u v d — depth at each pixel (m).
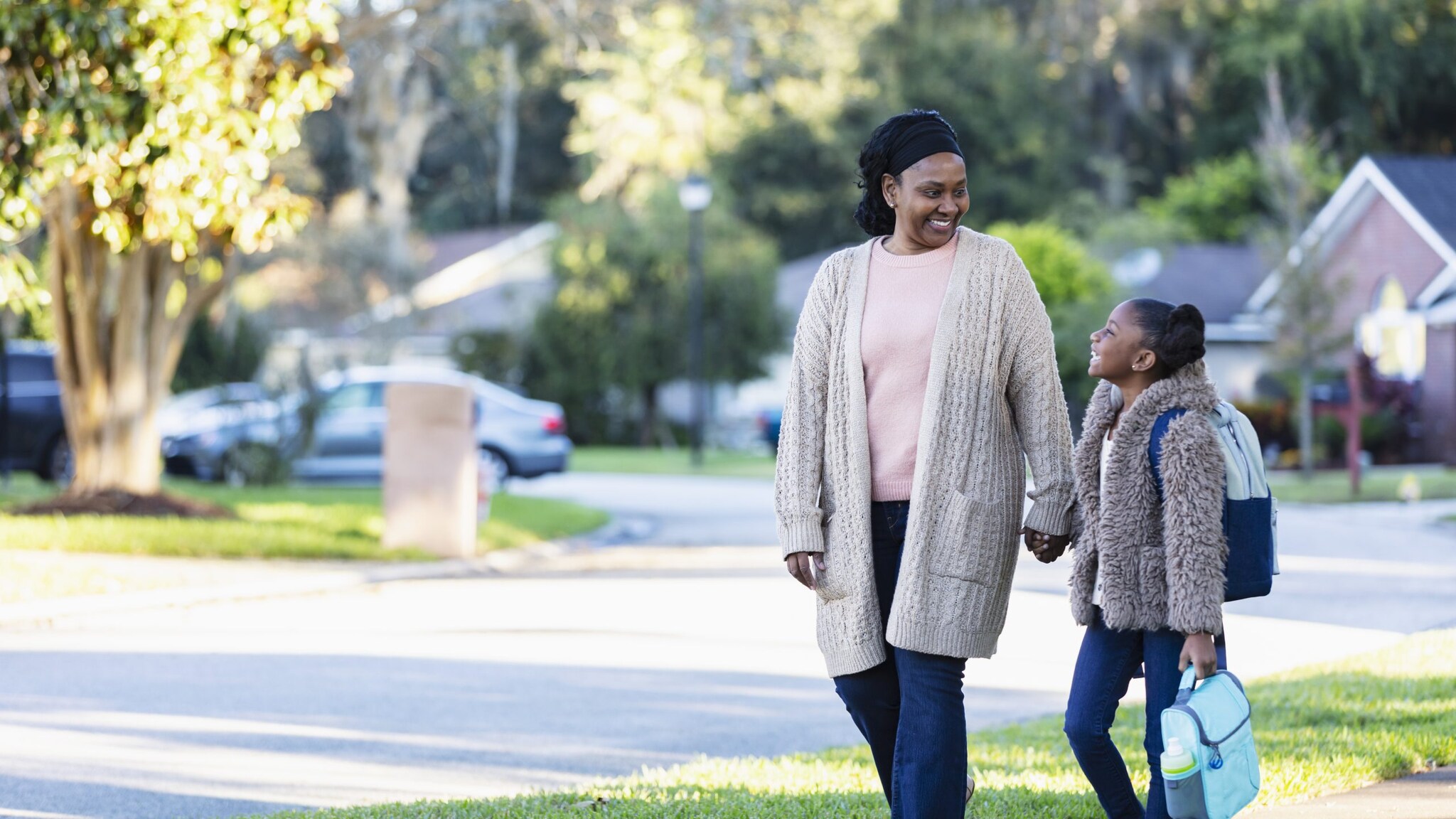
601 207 63.91
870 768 9.35
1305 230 42.31
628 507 33.56
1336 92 71.31
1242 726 6.30
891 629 6.50
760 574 21.67
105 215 18.23
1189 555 6.29
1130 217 58.16
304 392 32.81
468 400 22.75
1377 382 47.47
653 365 62.19
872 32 73.25
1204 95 75.56
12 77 16.80
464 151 76.06
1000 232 50.75
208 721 11.57
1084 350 48.12
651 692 12.82
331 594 19.34
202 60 16.73
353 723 11.54
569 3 28.09
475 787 9.55
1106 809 6.93
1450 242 46.16
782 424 6.85
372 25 25.59
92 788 9.48
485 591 19.70
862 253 6.79
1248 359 55.62
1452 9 71.44
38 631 16.12
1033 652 14.92
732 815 7.83
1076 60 76.44
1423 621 16.69
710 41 29.14
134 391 24.67
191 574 19.47
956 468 6.49
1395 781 8.52
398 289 57.38
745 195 75.62
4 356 30.72
